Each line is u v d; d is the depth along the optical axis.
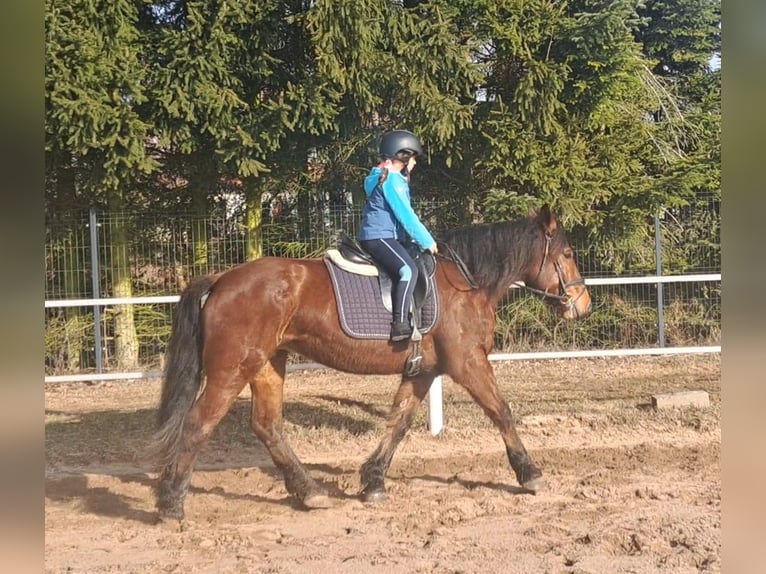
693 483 6.14
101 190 10.77
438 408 7.77
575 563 4.57
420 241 5.59
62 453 7.48
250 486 6.40
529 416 8.19
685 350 9.72
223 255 11.84
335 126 10.93
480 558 4.71
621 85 12.12
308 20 10.48
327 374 11.23
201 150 11.47
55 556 4.86
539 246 6.18
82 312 11.71
